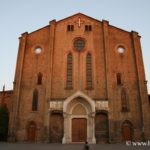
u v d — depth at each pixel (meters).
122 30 43.34
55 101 37.75
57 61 41.00
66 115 36.94
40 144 32.31
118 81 39.72
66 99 37.25
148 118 36.59
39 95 39.25
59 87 39.28
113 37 42.72
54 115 37.66
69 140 36.44
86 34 42.97
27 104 39.03
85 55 41.28
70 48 41.94
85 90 38.88
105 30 42.34
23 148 24.34
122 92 38.97
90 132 36.75
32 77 40.62
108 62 39.84
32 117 38.19
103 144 33.50
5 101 49.09
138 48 41.34
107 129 36.47
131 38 42.78
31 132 37.59
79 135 37.09
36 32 43.94
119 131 36.53
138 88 38.88
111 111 36.78
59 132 36.75
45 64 41.09
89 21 44.06
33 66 41.34
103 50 41.44
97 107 37.22
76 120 37.88
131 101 38.34
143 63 40.22
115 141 35.97
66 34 43.09
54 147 26.20
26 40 43.47
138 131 36.72
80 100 38.38
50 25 43.34
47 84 38.84
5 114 41.41
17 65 40.84
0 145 29.31
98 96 38.38
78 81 39.50
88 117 37.75
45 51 42.06
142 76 39.22
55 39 42.75
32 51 42.56
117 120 37.16
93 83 39.22
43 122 37.50
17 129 37.69
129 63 40.84
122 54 41.50
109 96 37.59
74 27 43.62
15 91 39.03
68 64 40.94
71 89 39.06
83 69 40.25
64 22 44.16
